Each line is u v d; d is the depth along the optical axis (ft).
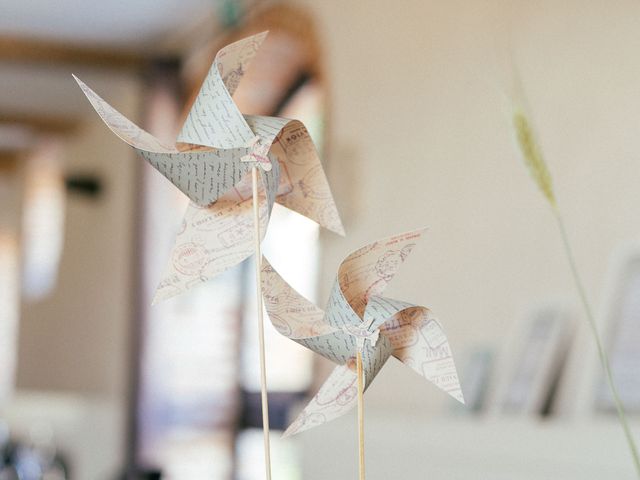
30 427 28.32
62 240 31.07
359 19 16.78
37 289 32.81
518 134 4.39
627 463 8.93
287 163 3.93
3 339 35.14
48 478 26.13
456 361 13.67
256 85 20.39
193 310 24.52
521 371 11.59
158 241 25.61
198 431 24.22
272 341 22.41
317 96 20.30
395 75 15.69
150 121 24.85
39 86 27.96
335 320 3.59
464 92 13.93
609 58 11.20
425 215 14.79
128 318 26.25
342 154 17.06
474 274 13.51
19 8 22.45
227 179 3.71
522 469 10.25
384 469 12.98
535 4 12.42
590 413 10.26
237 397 23.45
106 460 26.23
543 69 12.24
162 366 25.04
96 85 27.43
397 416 14.20
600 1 11.35
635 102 10.81
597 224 11.23
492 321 13.05
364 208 16.44
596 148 11.32
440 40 14.52
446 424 11.69
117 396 27.22
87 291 29.45
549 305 11.75
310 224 20.61
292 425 3.68
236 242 3.85
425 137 14.85
